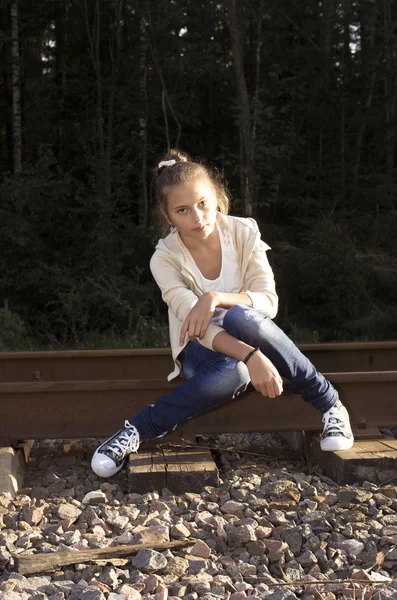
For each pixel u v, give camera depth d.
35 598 1.91
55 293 10.84
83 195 12.72
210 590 2.00
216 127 16.88
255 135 13.00
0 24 15.58
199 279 2.89
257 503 2.60
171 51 14.77
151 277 11.92
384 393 3.36
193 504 2.65
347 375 3.30
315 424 3.28
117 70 14.17
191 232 2.73
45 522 2.54
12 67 14.38
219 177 3.00
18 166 14.14
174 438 3.21
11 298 11.13
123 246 11.59
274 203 13.48
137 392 3.31
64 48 15.58
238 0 13.68
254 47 15.84
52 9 15.80
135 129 14.72
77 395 3.29
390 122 13.84
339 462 2.93
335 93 13.19
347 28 15.94
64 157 14.68
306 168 13.13
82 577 2.11
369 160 14.62
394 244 11.84
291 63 15.75
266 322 2.70
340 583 2.04
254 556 2.25
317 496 2.66
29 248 11.27
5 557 2.18
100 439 3.76
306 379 2.89
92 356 4.18
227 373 2.83
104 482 3.02
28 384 3.22
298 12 16.06
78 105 15.20
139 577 2.08
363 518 2.47
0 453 3.08
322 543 2.28
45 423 3.27
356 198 13.10
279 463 3.34
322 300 11.48
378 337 10.02
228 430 3.26
